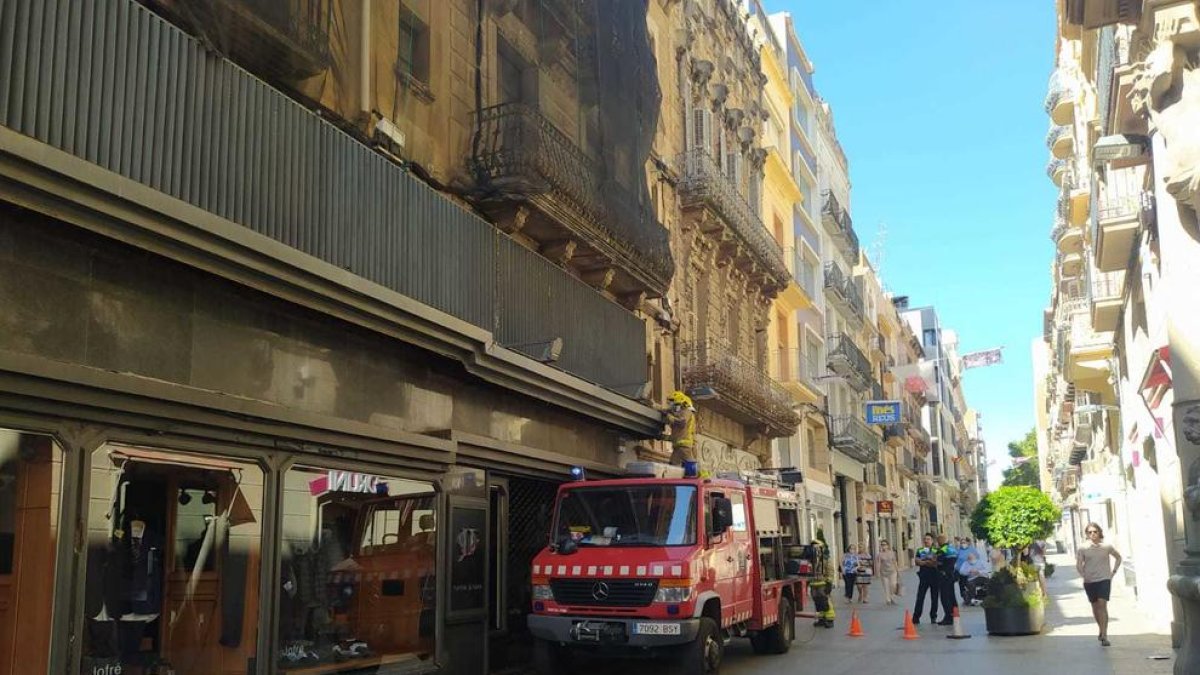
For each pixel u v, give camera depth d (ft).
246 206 25.84
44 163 18.86
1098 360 73.67
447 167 39.73
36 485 19.92
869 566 87.15
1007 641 49.16
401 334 31.53
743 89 95.20
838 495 130.11
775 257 92.89
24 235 20.18
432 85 39.40
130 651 21.90
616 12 53.21
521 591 41.98
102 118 21.62
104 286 22.09
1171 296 32.48
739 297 86.94
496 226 42.22
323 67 30.50
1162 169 33.45
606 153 50.06
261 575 25.72
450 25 41.27
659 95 58.44
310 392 28.99
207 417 23.81
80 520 20.47
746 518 43.14
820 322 124.77
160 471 23.04
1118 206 46.03
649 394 57.82
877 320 181.47
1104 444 96.27
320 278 27.02
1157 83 30.76
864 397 151.33
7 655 19.25
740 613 40.40
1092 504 123.95
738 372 77.10
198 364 24.70
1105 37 42.75
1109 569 46.11
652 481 38.58
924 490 237.04
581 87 50.52
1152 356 40.22
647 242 52.95
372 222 31.40
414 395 34.55
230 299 26.03
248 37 27.35
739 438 84.17
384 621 31.04
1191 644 31.83
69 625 19.97
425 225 34.55
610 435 52.39
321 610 28.19
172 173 23.48
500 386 38.68
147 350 23.13
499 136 41.52
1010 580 53.11
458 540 35.65
